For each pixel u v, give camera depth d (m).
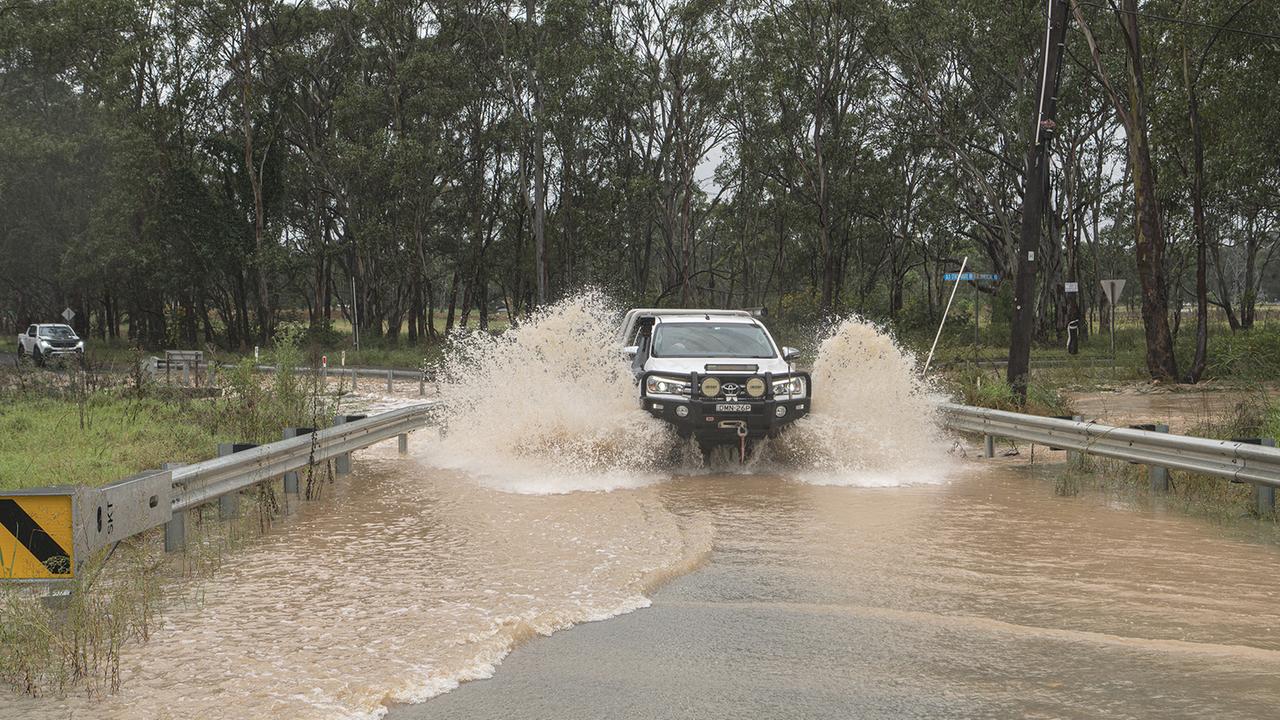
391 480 11.65
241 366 15.37
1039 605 6.35
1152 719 4.40
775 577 7.11
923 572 7.24
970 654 5.36
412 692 4.71
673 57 58.06
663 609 6.29
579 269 60.88
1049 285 55.66
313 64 66.06
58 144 59.22
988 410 13.78
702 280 86.25
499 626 5.75
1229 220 47.66
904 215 64.19
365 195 63.19
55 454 12.74
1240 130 30.22
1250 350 26.80
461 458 13.38
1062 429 12.23
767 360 13.44
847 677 5.00
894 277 69.38
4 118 61.00
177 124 64.00
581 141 59.28
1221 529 8.80
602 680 4.96
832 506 9.95
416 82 57.75
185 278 62.81
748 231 70.75
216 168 64.38
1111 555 7.76
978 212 60.84
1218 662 5.20
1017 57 48.88
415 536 8.39
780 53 53.53
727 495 10.62
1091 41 30.78
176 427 15.19
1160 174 31.94
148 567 7.21
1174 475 11.45
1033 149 17.91
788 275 73.81
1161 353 29.17
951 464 13.27
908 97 55.91
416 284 64.44
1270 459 9.04
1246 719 4.39
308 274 69.88
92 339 76.06
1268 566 7.38
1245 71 29.95
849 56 53.44
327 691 4.71
